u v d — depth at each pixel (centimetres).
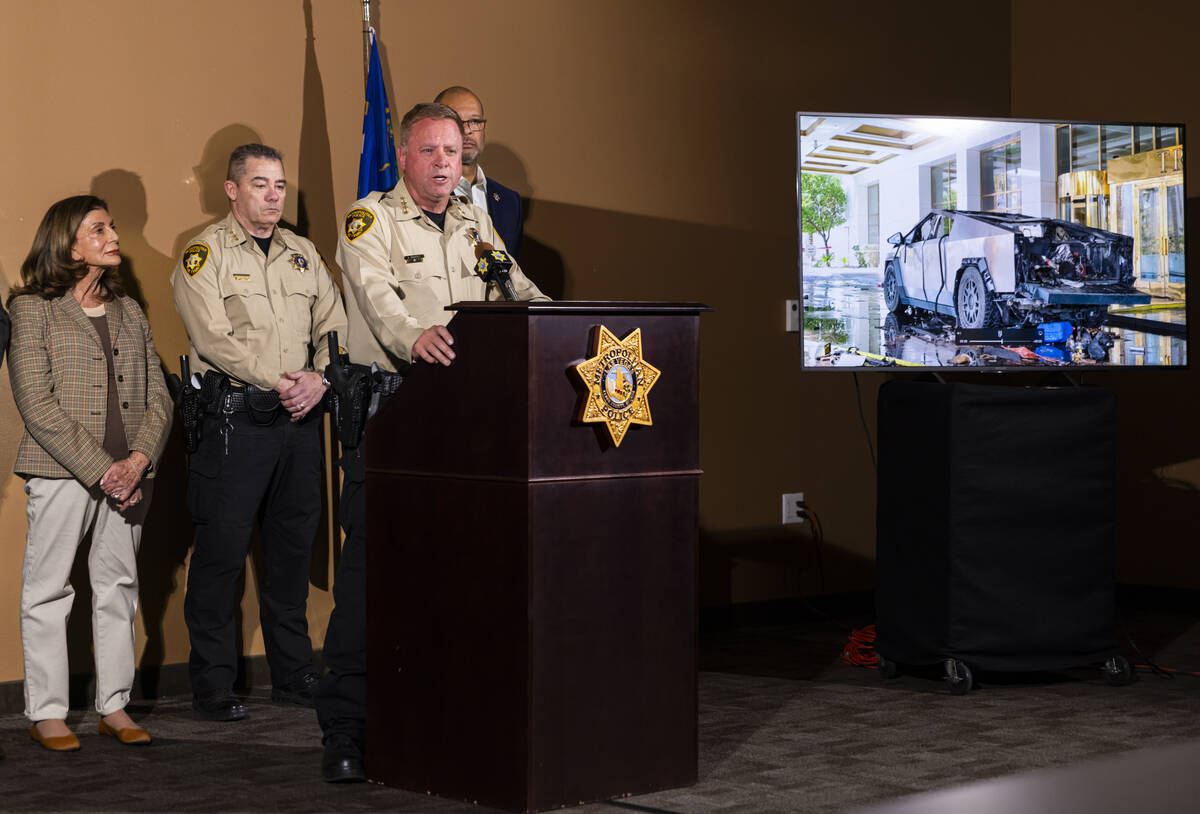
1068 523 457
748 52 605
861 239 507
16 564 430
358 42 499
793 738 382
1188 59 636
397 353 326
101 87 446
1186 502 637
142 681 454
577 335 300
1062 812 150
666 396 316
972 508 446
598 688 306
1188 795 150
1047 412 454
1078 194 525
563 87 553
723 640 567
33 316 389
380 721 328
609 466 306
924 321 514
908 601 465
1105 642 461
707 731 391
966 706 428
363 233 340
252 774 344
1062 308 525
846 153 505
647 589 314
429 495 314
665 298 583
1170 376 640
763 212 612
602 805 306
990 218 519
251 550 479
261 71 478
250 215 438
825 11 625
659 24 580
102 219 396
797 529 619
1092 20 662
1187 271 557
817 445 626
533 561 294
